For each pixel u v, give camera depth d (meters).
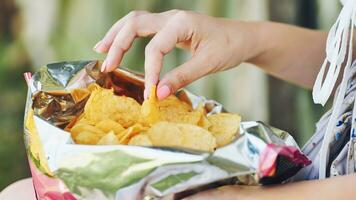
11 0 1.89
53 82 0.75
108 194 0.62
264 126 0.66
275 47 0.92
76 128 0.67
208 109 0.79
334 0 1.63
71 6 1.79
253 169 0.60
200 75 0.81
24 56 1.86
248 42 0.88
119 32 0.79
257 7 1.67
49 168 0.64
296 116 1.70
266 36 0.91
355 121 0.72
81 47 1.79
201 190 0.64
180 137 0.64
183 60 1.68
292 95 1.70
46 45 1.83
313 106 1.68
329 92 0.75
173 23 0.79
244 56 0.88
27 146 0.70
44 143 0.65
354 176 0.66
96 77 0.77
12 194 0.86
